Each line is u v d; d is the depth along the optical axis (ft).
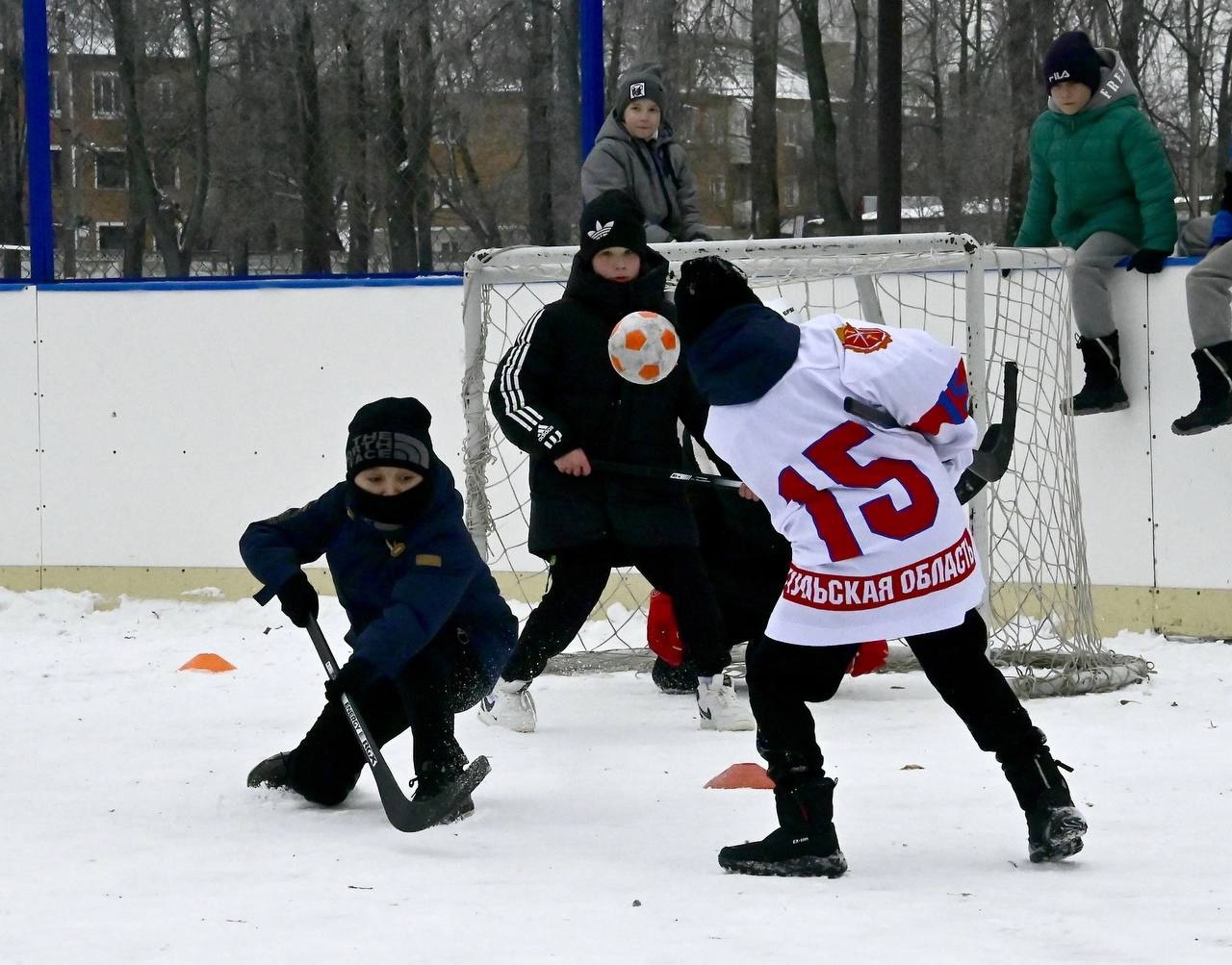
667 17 82.02
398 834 38.81
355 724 38.91
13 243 88.22
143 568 86.53
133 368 86.43
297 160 85.30
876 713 57.62
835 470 34.65
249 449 85.81
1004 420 40.50
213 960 26.73
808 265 67.10
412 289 84.43
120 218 87.10
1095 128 74.49
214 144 85.97
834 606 34.71
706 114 81.92
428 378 84.43
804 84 81.25
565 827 39.73
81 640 77.00
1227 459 74.59
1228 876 34.04
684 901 31.76
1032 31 79.61
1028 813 35.53
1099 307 74.74
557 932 28.84
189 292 85.97
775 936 28.60
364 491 39.60
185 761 48.62
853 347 35.01
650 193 76.43
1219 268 70.59
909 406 34.68
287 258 85.66
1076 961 26.78
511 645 42.34
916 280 78.69
